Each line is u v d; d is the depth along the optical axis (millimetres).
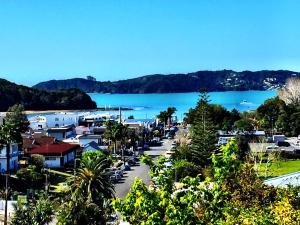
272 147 113562
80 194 60844
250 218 19625
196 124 110562
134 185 17375
